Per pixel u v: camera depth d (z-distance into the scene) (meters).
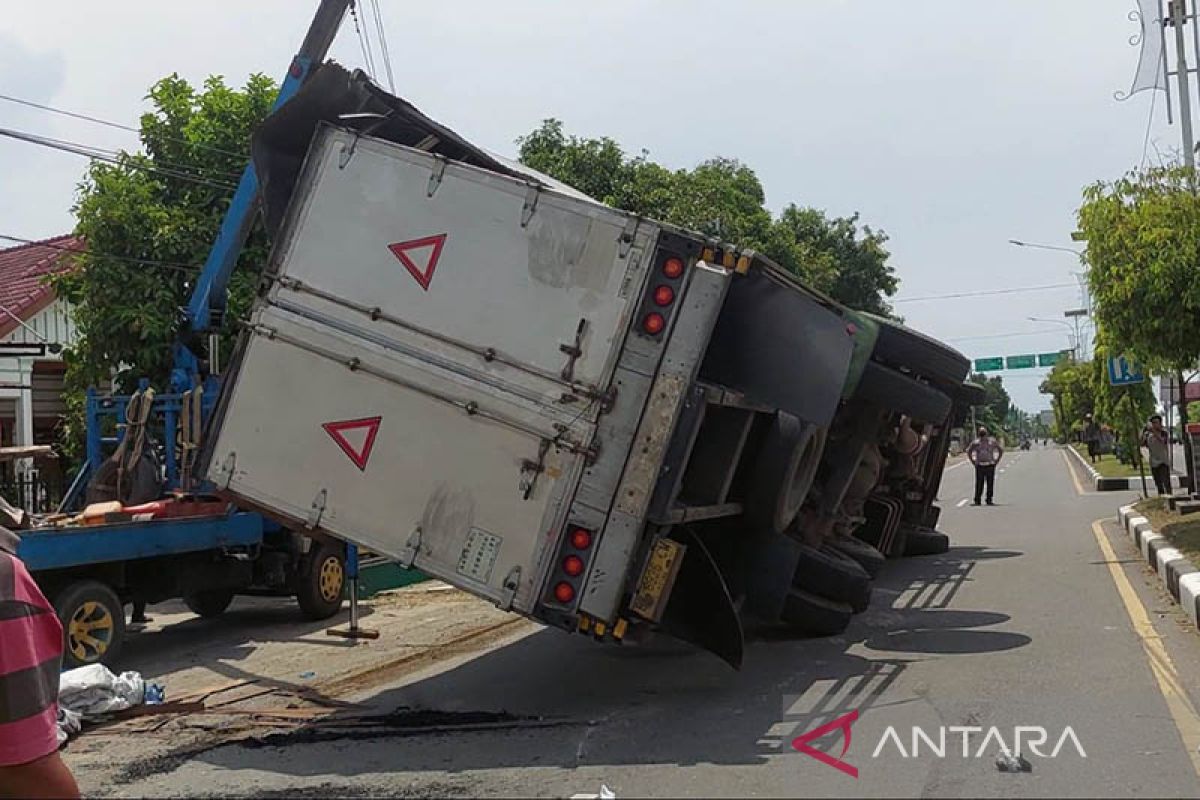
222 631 11.71
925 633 9.75
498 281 6.99
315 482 7.20
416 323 7.09
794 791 5.51
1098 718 6.73
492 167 7.61
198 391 11.49
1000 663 8.37
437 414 6.99
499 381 6.89
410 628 11.21
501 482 6.84
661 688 7.98
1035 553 15.30
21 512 3.84
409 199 7.21
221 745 6.85
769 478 8.64
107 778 6.21
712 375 7.19
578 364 6.79
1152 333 13.70
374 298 7.20
